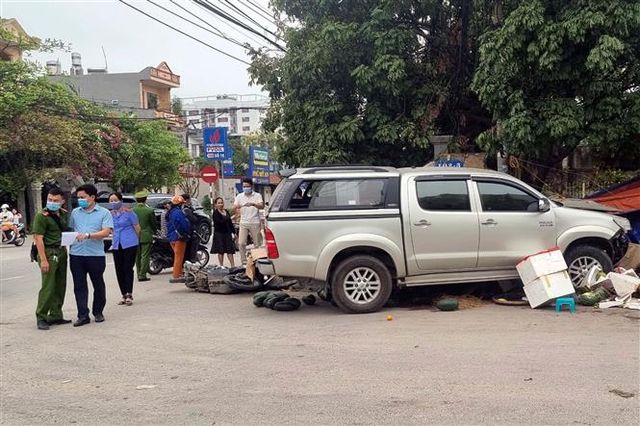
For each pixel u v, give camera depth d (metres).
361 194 8.25
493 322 7.38
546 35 9.67
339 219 8.09
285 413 4.62
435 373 5.45
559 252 8.04
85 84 49.31
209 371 5.82
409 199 8.19
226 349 6.64
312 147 12.72
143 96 49.62
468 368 5.57
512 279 8.52
